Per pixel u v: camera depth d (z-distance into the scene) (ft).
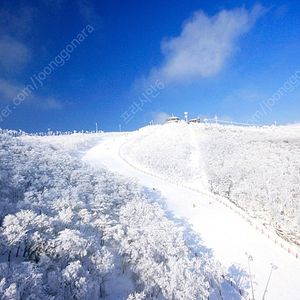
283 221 116.57
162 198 147.84
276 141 226.79
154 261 64.34
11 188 84.84
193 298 55.67
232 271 85.10
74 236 57.47
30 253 56.95
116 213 92.02
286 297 74.69
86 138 351.05
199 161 212.84
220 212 130.62
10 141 135.85
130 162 242.17
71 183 106.63
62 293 45.39
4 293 35.83
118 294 58.18
